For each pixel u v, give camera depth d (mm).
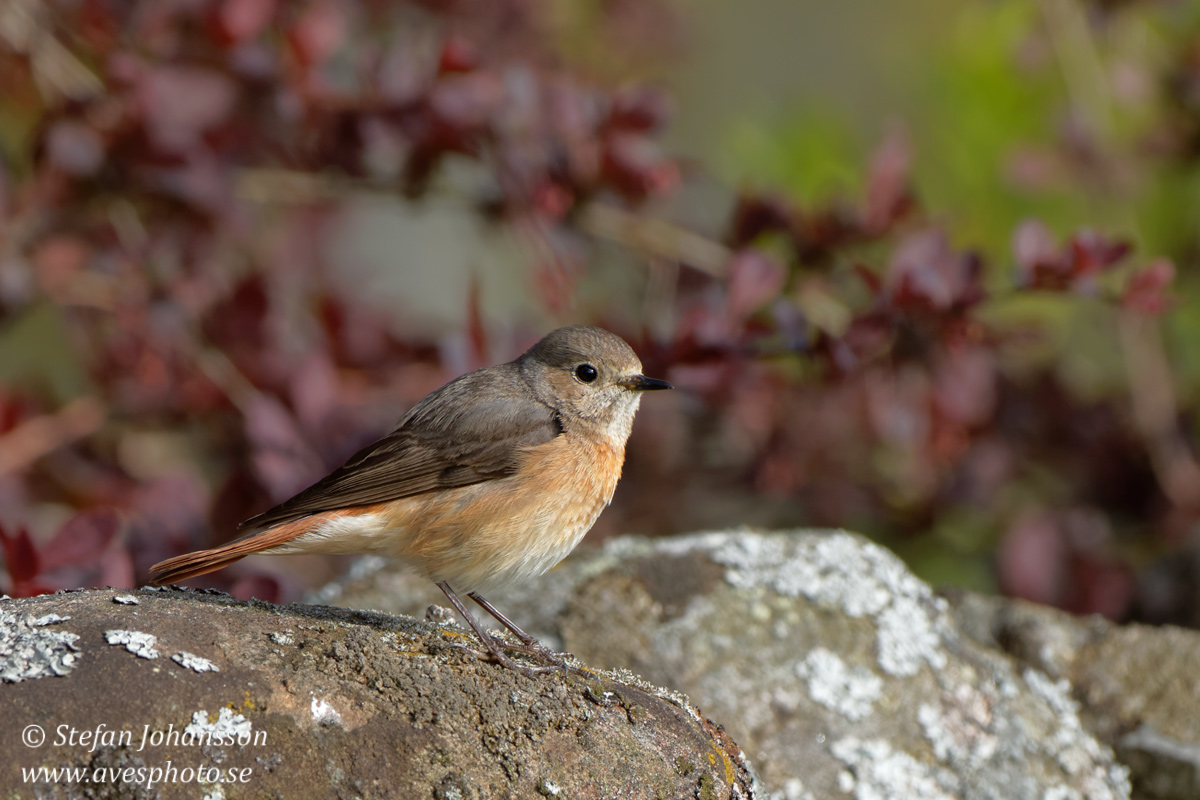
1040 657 9203
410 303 16547
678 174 12078
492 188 12289
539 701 6438
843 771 8008
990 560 13617
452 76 11461
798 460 12578
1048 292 10648
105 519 8383
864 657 8586
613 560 9297
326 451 10742
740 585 8945
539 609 8945
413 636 6781
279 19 12047
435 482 7695
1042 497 13867
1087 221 14281
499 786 5941
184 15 11414
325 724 5879
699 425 13242
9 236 11406
